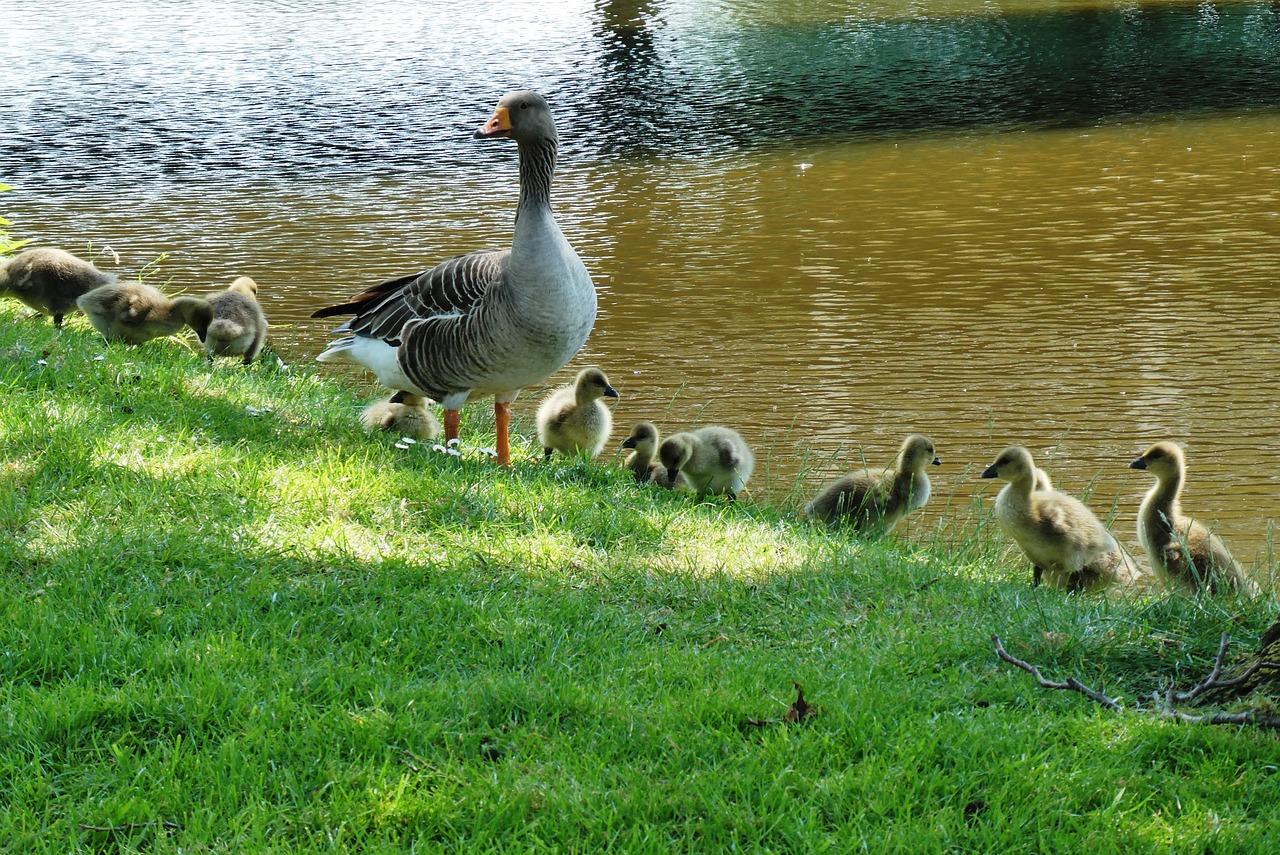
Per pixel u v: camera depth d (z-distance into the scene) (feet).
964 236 66.13
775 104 104.73
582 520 26.66
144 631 20.30
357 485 26.71
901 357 49.21
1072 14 142.82
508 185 79.20
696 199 75.56
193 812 15.76
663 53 131.85
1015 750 17.62
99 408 29.76
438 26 154.61
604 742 17.54
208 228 69.97
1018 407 43.86
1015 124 93.56
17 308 45.16
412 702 18.15
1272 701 18.44
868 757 17.22
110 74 125.49
